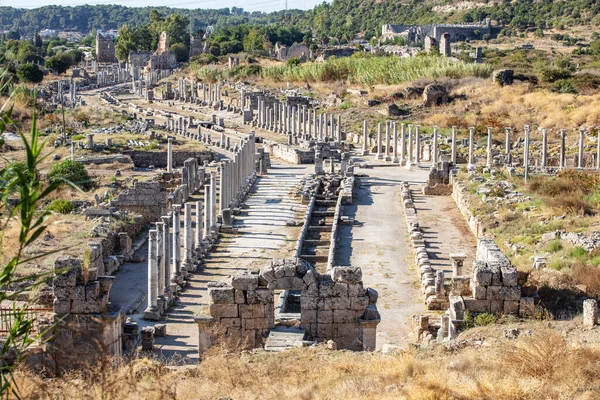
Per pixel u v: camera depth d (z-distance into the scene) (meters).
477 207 53.91
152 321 36.22
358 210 59.72
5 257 38.03
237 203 61.41
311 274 27.94
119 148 79.06
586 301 27.41
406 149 86.19
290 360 24.73
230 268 45.50
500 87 113.19
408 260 45.94
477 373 21.56
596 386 20.45
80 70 189.88
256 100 119.00
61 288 26.12
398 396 20.25
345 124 102.25
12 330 16.34
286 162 83.19
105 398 19.38
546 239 43.34
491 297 28.52
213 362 24.42
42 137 85.56
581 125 89.81
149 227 54.12
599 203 49.66
